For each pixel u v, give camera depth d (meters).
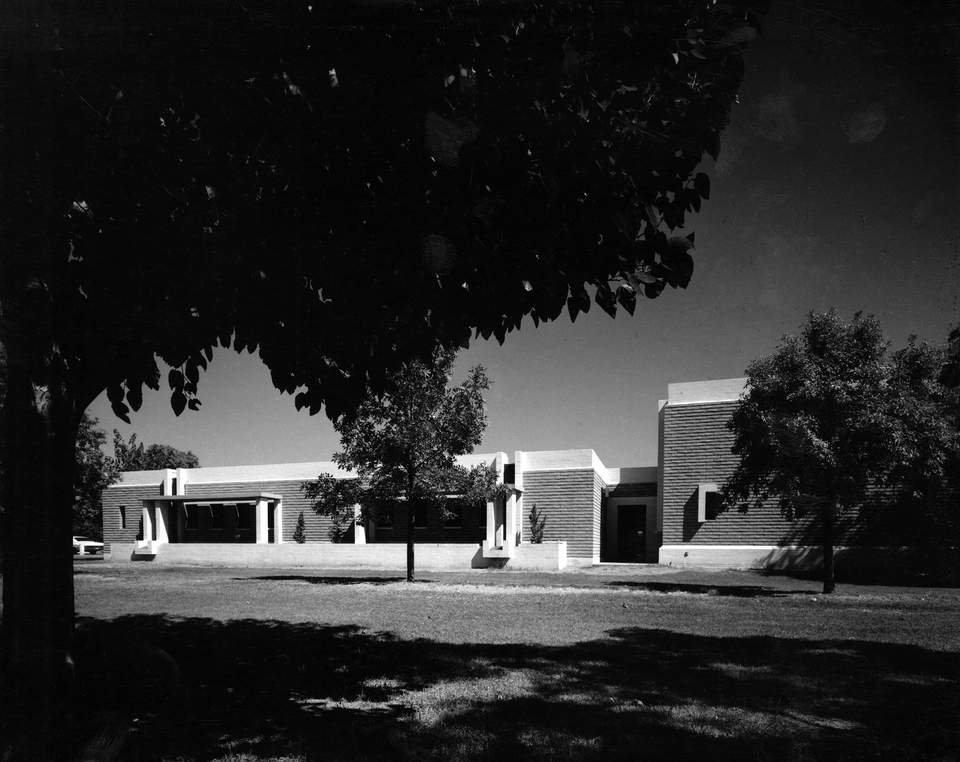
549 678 5.76
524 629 8.74
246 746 4.06
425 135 3.75
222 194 4.21
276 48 3.66
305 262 4.79
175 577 20.20
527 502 26.69
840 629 8.65
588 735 4.15
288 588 15.62
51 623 4.35
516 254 4.22
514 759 3.75
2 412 4.42
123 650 6.78
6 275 4.23
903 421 11.04
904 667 6.11
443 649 7.18
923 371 10.95
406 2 3.49
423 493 17.47
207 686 5.56
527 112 3.79
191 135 4.15
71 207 4.34
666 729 4.24
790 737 4.06
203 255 4.52
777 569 20.52
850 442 11.61
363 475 17.67
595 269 4.28
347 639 7.89
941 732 4.01
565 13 3.62
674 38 3.72
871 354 11.19
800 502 12.63
